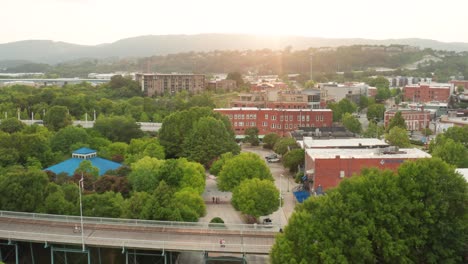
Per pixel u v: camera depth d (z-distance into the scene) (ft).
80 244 233.14
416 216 191.11
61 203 265.34
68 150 435.12
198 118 491.72
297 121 611.06
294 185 408.26
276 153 520.01
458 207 192.95
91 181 327.06
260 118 617.21
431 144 468.75
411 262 181.98
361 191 201.77
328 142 419.54
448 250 185.88
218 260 250.37
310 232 191.62
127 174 351.25
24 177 271.49
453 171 198.80
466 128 477.77
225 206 351.87
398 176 201.46
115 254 254.27
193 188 327.26
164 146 472.03
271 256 198.80
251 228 252.83
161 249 229.45
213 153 445.78
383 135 573.33
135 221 253.03
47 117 601.62
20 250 259.80
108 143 463.01
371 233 187.83
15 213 260.83
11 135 403.34
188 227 253.03
